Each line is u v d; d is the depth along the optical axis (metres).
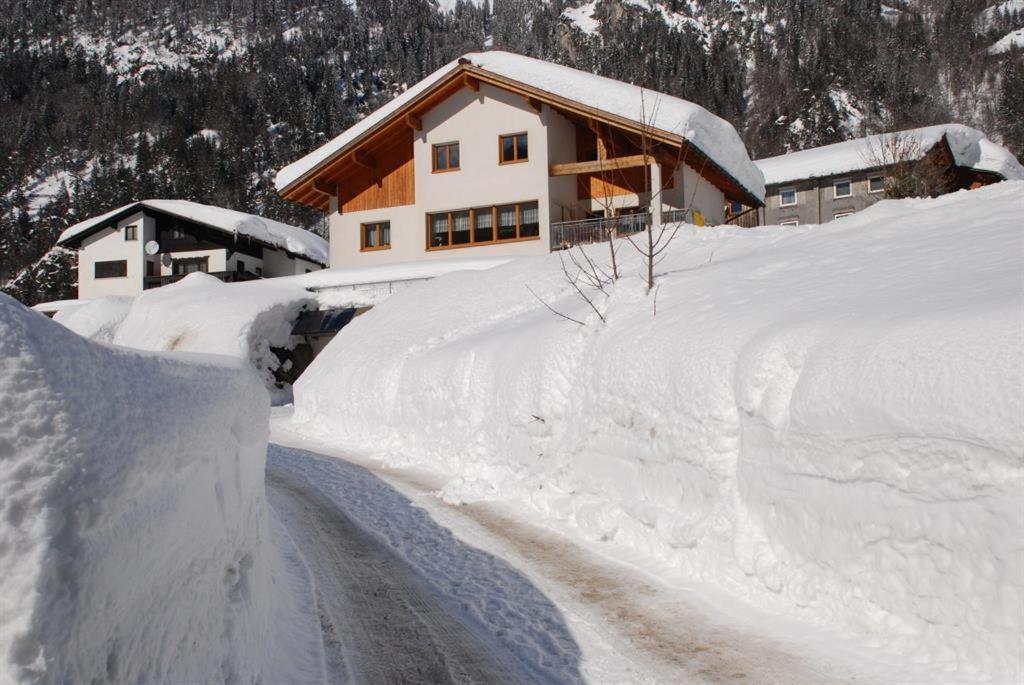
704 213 28.47
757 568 5.92
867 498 5.02
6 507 1.82
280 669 4.30
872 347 5.40
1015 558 4.03
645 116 23.56
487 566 7.21
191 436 2.82
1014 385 4.25
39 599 1.80
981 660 4.15
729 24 176.38
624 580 6.64
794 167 45.09
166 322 27.03
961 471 4.40
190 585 2.86
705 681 4.65
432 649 5.21
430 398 13.88
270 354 25.55
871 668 4.49
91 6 193.75
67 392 2.05
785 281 8.79
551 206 26.86
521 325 14.04
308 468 12.98
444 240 28.53
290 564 7.07
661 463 7.53
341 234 30.50
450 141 28.25
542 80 26.27
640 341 8.75
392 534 8.46
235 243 43.94
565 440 9.58
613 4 190.12
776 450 6.00
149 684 2.38
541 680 4.76
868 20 140.25
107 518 2.09
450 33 195.38
